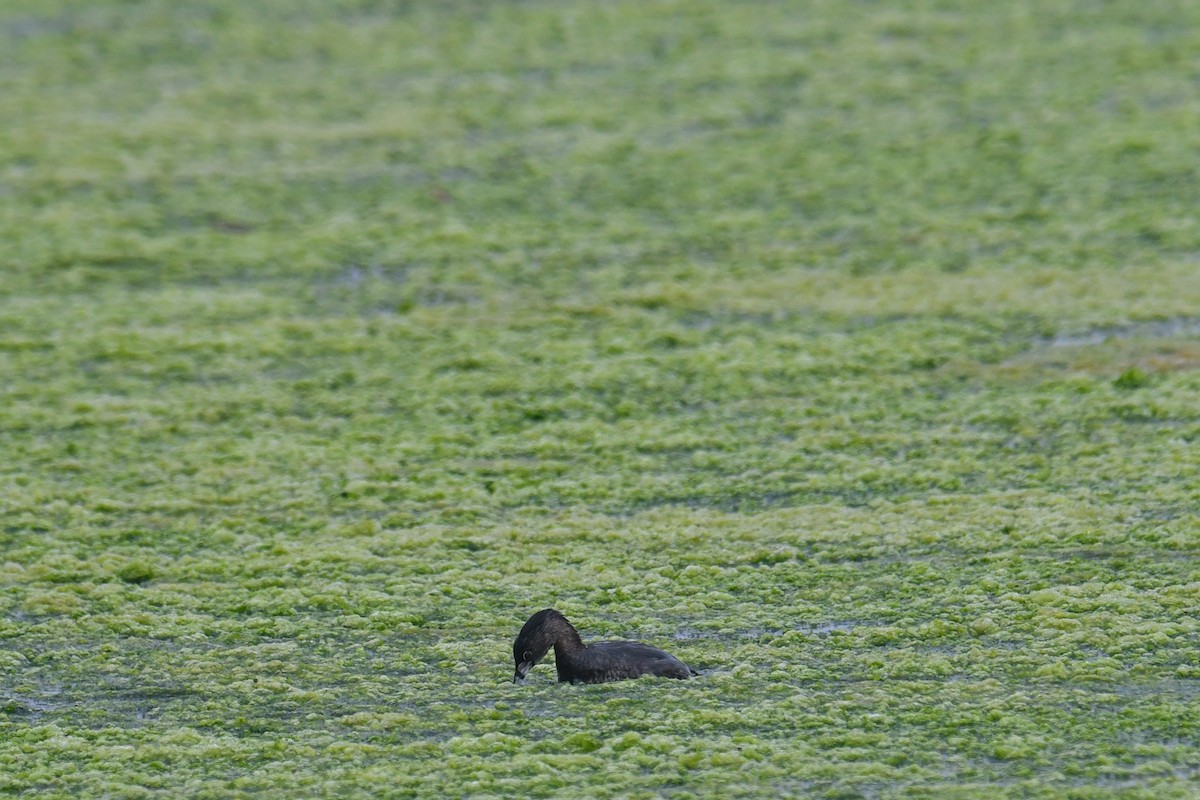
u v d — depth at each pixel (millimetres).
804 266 31953
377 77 44969
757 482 22328
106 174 38250
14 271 32812
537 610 18422
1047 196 34812
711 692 16031
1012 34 46125
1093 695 15625
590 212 35438
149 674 17094
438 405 25750
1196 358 26109
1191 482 21234
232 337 29125
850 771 14148
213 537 21000
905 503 21203
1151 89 40906
